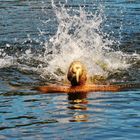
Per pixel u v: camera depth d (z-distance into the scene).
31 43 36.25
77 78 23.38
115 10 56.91
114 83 24.80
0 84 24.34
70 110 19.47
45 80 25.55
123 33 40.94
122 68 28.05
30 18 50.25
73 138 15.93
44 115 18.77
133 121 17.86
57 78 26.08
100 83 24.80
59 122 17.81
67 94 22.31
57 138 15.95
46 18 50.16
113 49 33.38
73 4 61.94
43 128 17.08
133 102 20.70
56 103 20.61
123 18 50.34
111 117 18.44
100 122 17.77
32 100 21.17
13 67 28.25
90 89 23.30
